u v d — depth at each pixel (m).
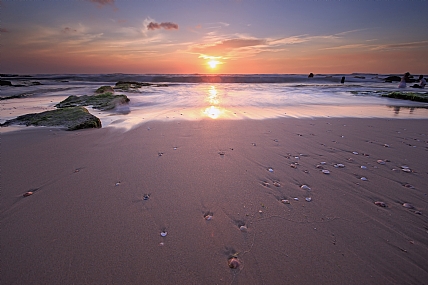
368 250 2.06
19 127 5.95
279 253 2.03
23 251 2.00
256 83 29.61
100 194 2.88
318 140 5.06
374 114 8.28
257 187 3.09
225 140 5.03
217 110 8.98
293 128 6.11
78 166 3.65
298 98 13.15
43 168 3.55
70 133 5.49
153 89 18.91
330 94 15.41
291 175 3.43
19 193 2.87
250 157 4.09
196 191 2.98
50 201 2.72
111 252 2.01
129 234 2.22
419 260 1.95
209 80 33.94
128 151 4.33
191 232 2.27
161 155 4.15
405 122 6.95
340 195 2.91
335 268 1.89
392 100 12.46
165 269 1.87
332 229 2.32
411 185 3.14
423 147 4.64
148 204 2.70
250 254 2.02
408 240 2.17
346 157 4.11
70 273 1.82
